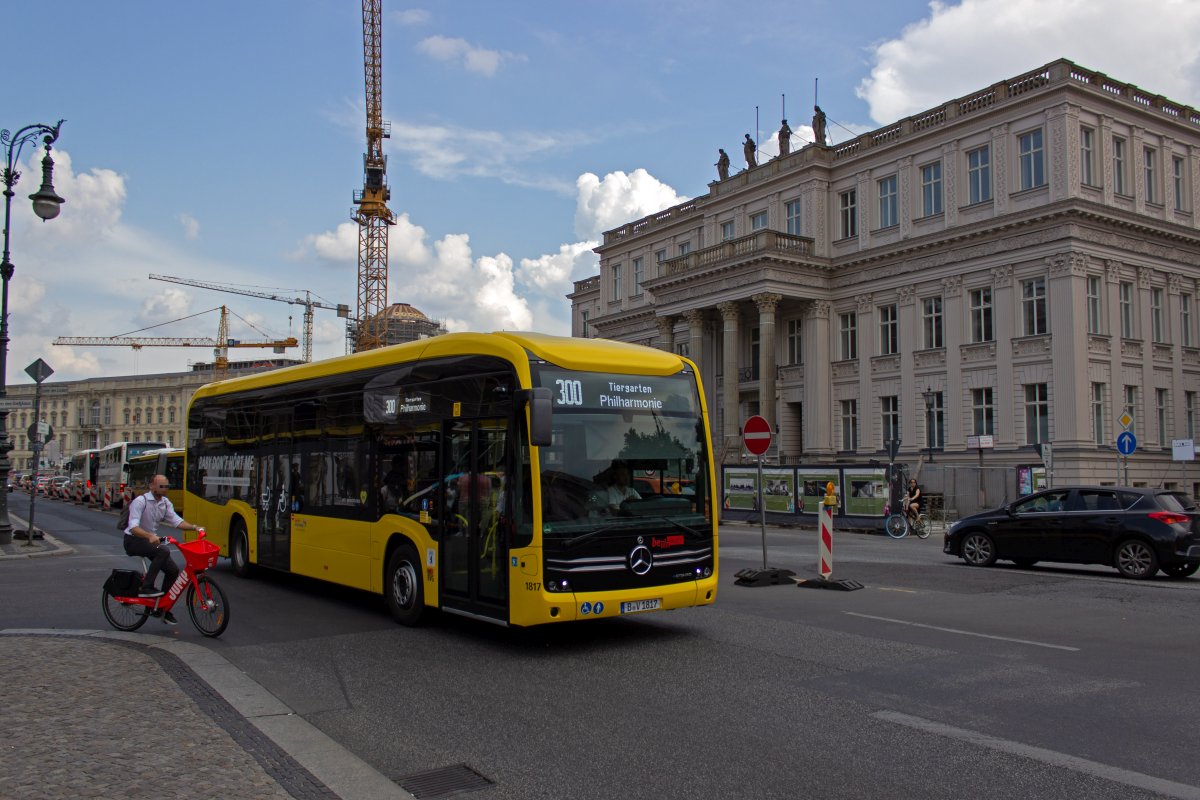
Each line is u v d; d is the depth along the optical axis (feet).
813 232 151.94
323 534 44.06
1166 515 54.08
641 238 196.34
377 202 331.77
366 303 333.42
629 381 34.04
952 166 133.08
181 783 17.83
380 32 321.32
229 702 24.82
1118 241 123.13
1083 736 21.85
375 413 40.73
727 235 171.53
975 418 129.29
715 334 172.65
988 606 42.91
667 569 33.27
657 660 30.78
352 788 18.15
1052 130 120.37
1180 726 22.67
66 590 49.01
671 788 18.51
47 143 72.69
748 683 27.40
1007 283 125.39
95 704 23.88
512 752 20.95
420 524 36.83
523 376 31.91
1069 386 116.98
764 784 18.66
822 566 50.31
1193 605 43.34
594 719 23.59
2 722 21.99
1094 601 44.73
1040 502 59.62
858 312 146.92
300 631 36.63
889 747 21.03
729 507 122.01
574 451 32.14
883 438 143.02
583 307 224.94
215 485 58.18
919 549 79.77
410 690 26.86
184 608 42.16
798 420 159.43
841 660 30.58
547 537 30.86
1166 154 130.00
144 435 418.72
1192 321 132.77
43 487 258.98
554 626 37.47
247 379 55.31
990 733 22.09
